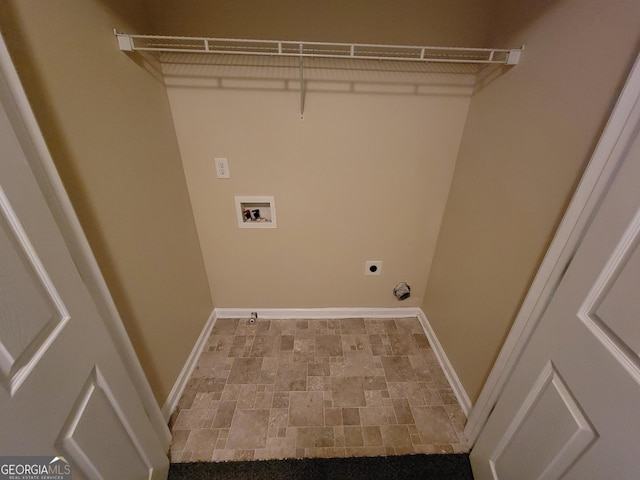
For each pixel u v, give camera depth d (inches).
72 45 29.2
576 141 28.8
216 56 46.6
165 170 48.9
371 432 49.1
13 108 21.1
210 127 52.0
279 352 64.7
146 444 35.5
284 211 61.1
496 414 37.4
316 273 69.4
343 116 51.6
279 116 51.3
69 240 27.2
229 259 67.1
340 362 62.5
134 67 40.1
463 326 53.5
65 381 22.5
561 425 26.0
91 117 31.9
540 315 32.4
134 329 40.1
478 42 46.4
